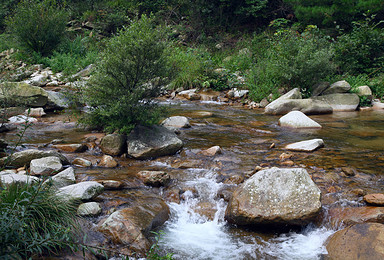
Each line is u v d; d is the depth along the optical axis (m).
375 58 12.80
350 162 5.02
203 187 4.25
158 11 19.73
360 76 12.31
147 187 4.23
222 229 3.51
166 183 4.30
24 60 15.91
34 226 2.69
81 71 13.61
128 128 5.47
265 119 8.45
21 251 2.46
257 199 3.50
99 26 19.28
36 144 5.64
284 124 7.62
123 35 5.52
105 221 3.22
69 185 3.82
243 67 13.59
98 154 5.36
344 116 9.02
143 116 5.57
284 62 10.30
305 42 10.87
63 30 17.05
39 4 16.17
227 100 11.16
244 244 3.23
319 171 4.63
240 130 7.18
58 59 15.52
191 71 12.54
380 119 8.53
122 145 5.42
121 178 4.40
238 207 3.50
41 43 16.33
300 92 10.05
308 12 15.09
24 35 15.96
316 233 3.37
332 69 10.59
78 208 3.43
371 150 5.66
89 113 6.23
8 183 3.19
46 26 16.14
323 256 3.01
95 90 5.63
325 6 14.98
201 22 18.98
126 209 3.37
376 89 11.58
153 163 5.05
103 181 4.12
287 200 3.42
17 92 8.11
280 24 17.23
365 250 2.82
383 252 2.73
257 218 3.38
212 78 12.59
